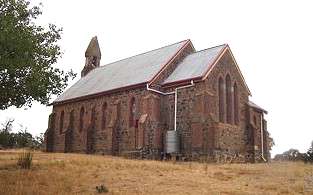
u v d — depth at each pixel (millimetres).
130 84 36906
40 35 20328
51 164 21688
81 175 18625
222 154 32969
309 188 16891
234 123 35719
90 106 41812
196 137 32344
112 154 36719
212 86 33938
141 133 33812
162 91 36000
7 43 17000
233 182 18344
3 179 17016
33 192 14555
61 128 46094
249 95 39219
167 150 33562
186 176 19375
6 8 18578
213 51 37375
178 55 39188
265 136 42250
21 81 18125
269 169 23156
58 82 20156
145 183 17266
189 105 33688
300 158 34906
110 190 15742
